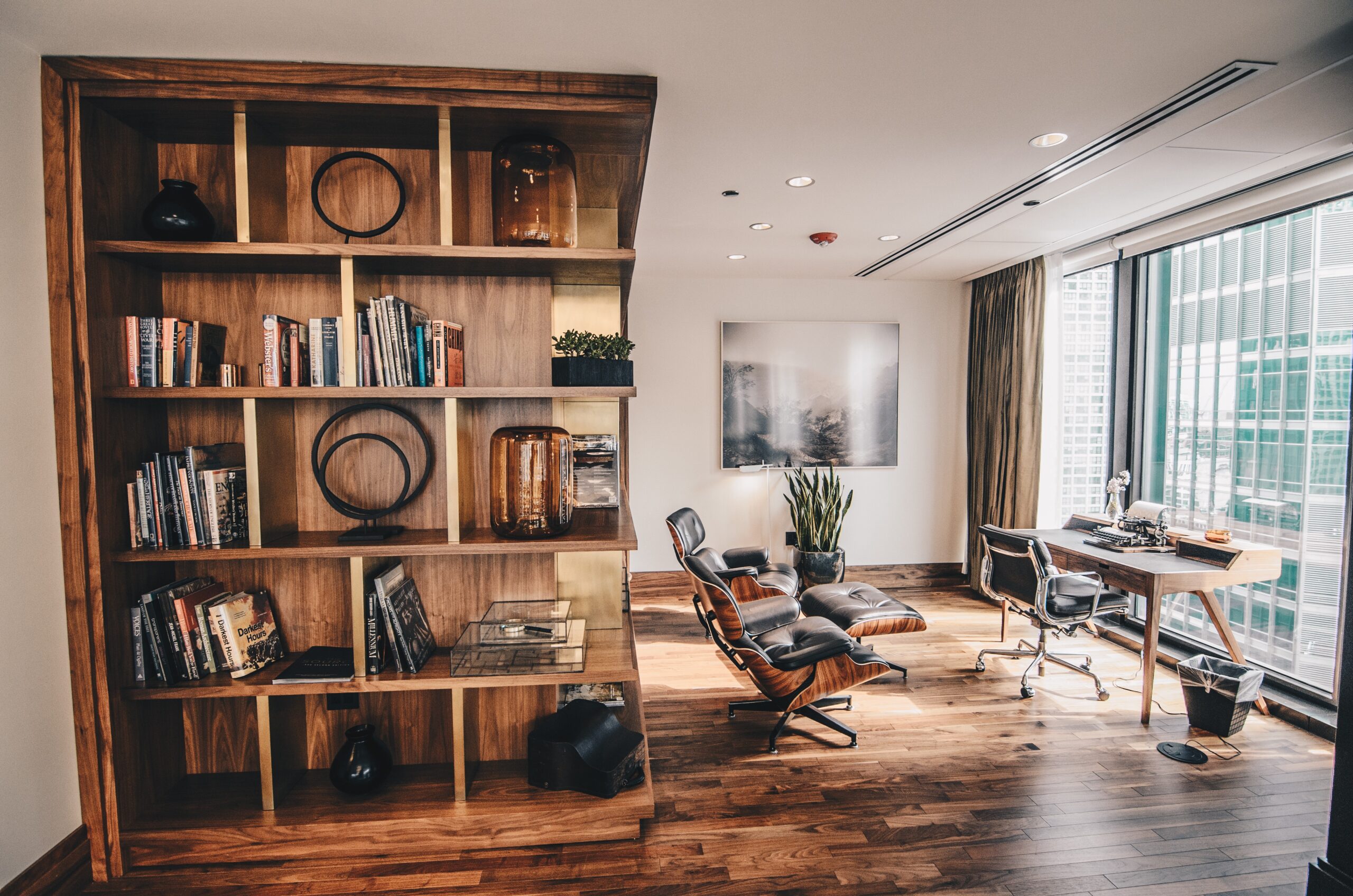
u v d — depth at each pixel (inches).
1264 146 97.6
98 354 73.2
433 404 87.1
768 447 207.2
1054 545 142.2
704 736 113.7
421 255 75.6
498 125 78.5
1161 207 128.4
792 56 70.7
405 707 89.4
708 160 102.4
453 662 79.4
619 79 74.8
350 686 77.7
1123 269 159.2
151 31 65.1
